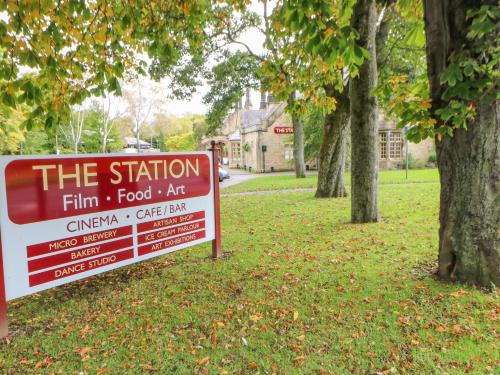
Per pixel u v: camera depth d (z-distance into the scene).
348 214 8.09
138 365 2.53
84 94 5.11
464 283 3.43
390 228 6.30
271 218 8.04
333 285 3.79
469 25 2.90
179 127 44.28
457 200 3.42
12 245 2.94
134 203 3.93
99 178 3.58
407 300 3.30
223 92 16.94
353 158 6.90
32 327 3.18
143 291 3.90
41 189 3.11
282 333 2.88
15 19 3.99
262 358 2.55
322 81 6.01
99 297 3.81
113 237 3.73
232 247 5.61
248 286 3.88
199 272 4.44
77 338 2.95
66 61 4.78
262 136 32.00
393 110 3.35
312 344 2.70
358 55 2.79
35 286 3.09
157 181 4.18
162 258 5.16
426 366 2.37
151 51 4.95
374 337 2.75
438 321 2.90
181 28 5.63
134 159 3.92
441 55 3.18
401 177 17.81
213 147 4.94
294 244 5.59
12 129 15.44
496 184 3.27
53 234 3.21
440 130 3.01
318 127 23.67
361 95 6.60
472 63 2.60
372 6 6.29
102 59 5.07
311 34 2.87
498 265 3.31
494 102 3.09
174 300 3.61
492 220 3.30
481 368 2.32
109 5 4.57
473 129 3.21
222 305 3.43
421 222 6.69
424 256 4.57
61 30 4.67
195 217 4.70
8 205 2.89
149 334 2.95
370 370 2.36
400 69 12.07
